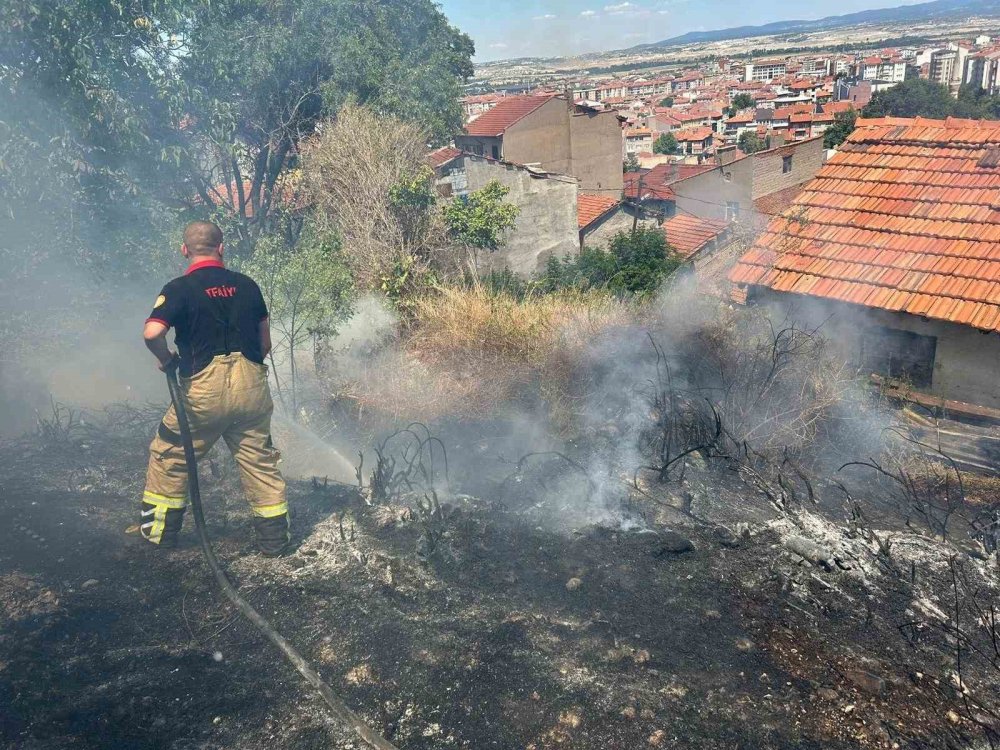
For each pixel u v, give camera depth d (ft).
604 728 7.88
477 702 8.23
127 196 27.99
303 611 9.73
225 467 14.37
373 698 8.29
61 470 14.03
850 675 8.81
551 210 72.08
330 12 51.60
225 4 40.16
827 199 37.32
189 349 10.10
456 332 25.23
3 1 24.22
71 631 9.18
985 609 10.61
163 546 11.04
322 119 49.49
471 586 10.36
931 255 32.12
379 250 35.76
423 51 77.66
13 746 7.37
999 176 34.32
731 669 8.85
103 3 28.17
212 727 7.80
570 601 10.10
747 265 35.68
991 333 29.32
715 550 11.67
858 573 11.31
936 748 7.82
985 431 24.66
